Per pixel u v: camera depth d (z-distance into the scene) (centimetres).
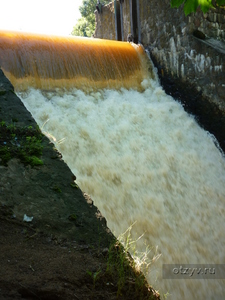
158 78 1247
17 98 545
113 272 301
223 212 873
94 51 1091
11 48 908
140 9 1334
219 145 1067
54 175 410
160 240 689
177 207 802
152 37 1276
